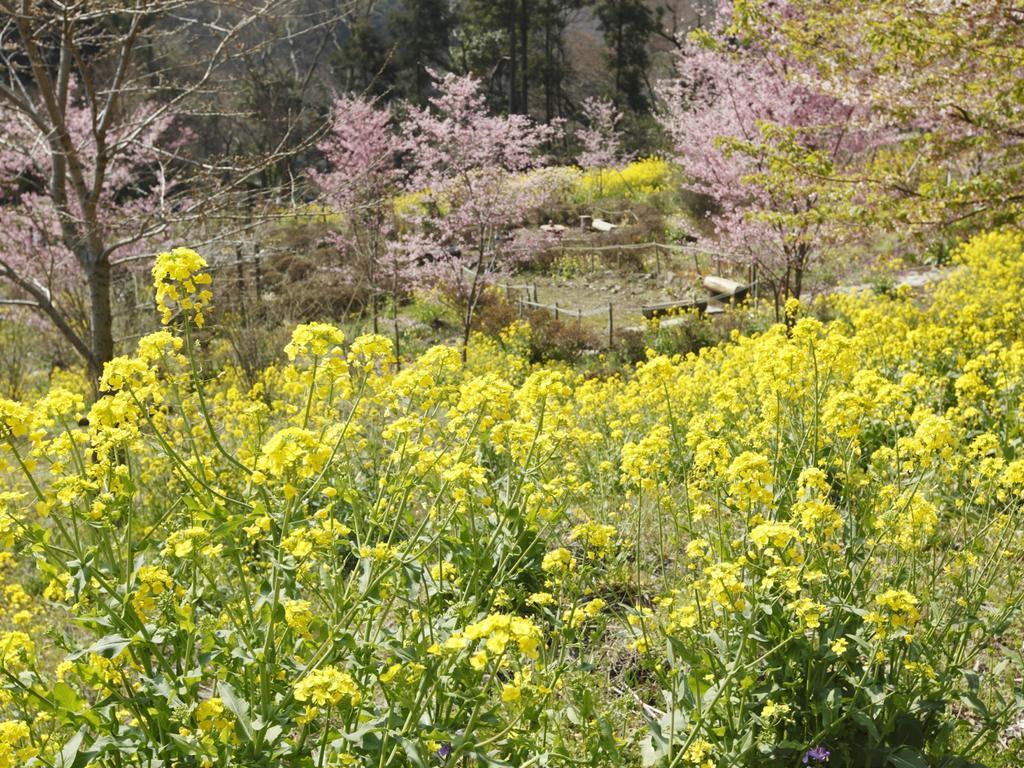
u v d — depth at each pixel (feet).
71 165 30.01
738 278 60.23
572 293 64.03
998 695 9.77
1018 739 9.91
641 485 11.72
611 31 151.23
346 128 54.03
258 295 39.58
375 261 51.65
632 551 14.10
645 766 9.30
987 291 32.65
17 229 37.65
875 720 9.39
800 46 28.81
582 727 9.37
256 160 31.01
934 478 13.89
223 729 7.37
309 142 32.27
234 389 20.68
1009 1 23.71
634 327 52.26
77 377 40.98
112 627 7.88
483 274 53.93
